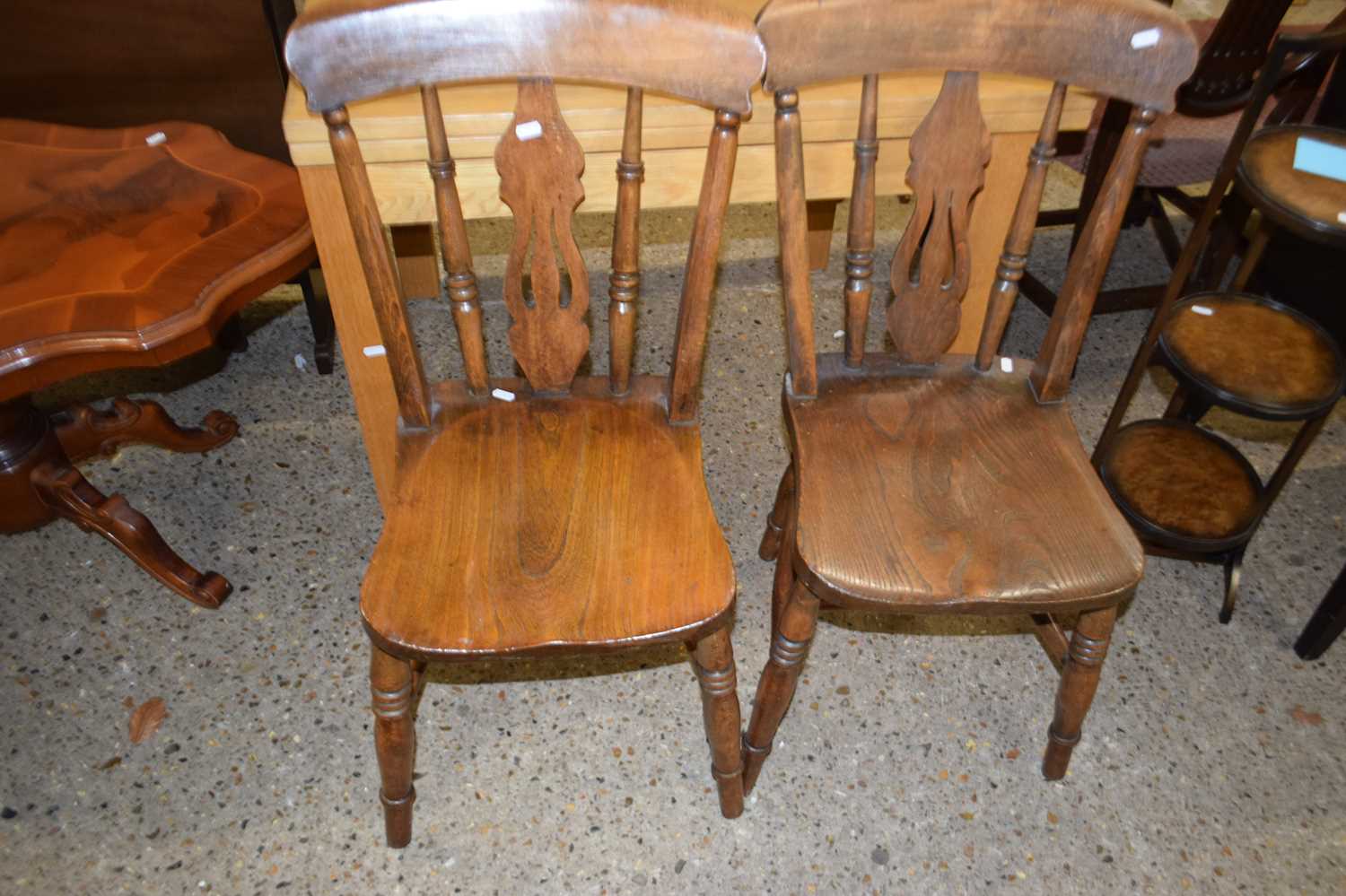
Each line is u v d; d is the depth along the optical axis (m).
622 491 1.10
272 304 2.06
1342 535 1.68
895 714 1.42
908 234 1.11
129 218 1.23
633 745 1.37
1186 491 1.49
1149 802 1.33
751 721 1.23
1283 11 1.50
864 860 1.26
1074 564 1.04
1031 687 1.46
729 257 2.23
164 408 1.72
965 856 1.27
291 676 1.42
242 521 1.63
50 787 1.29
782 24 0.92
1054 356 1.17
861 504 1.08
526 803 1.30
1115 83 0.98
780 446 1.81
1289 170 1.19
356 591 1.54
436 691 1.42
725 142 0.95
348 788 1.31
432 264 2.01
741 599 1.56
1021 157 1.25
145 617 1.49
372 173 1.14
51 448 1.43
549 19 0.89
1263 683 1.47
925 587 1.01
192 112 1.65
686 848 1.27
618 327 1.12
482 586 1.00
